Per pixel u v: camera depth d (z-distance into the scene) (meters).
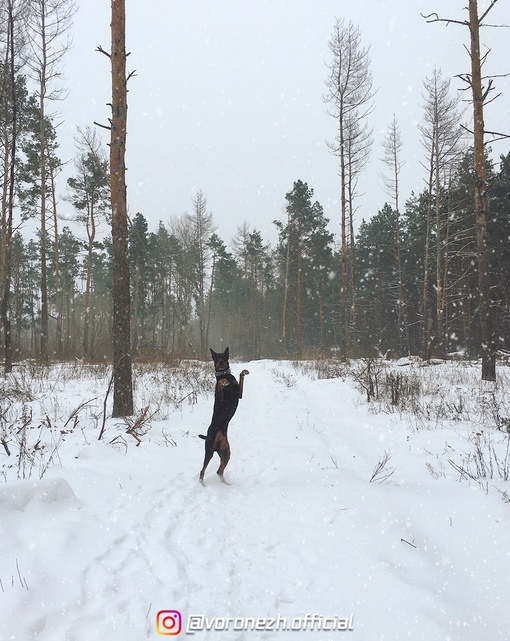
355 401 10.68
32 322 43.28
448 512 4.07
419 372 14.90
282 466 6.07
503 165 24.70
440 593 2.98
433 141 21.48
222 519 4.45
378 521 4.05
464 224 26.66
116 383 8.27
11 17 13.03
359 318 40.50
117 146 8.27
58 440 6.16
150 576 3.15
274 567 3.52
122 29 8.23
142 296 42.81
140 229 36.97
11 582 2.72
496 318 25.39
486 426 7.36
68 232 41.50
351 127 22.41
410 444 6.66
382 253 39.47
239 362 32.59
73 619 2.55
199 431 8.12
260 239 50.62
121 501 4.48
